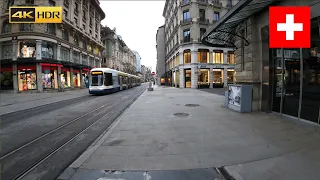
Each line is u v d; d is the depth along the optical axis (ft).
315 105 17.74
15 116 25.93
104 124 21.03
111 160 10.87
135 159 10.96
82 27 111.04
